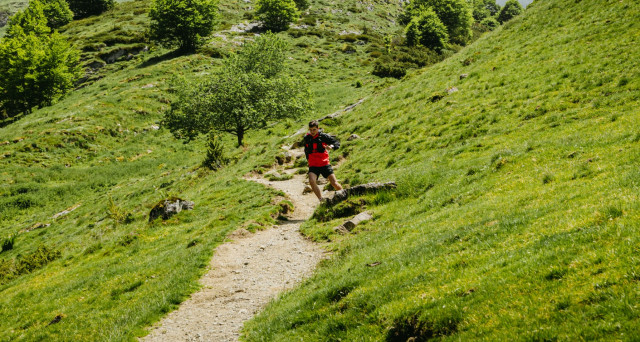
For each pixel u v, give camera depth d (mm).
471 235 9492
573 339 4605
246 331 9539
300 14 125750
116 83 79312
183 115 46906
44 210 42062
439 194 15180
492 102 25797
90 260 20328
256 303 11164
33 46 81375
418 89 37188
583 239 6680
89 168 52031
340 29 118125
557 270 6039
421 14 112062
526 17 40094
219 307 11344
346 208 16766
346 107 48594
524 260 6812
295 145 37094
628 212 6953
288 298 10445
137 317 11312
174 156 55312
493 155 16609
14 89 77500
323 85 74938
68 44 88688
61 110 68688
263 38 60438
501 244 8227
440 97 31469
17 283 20578
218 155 38625
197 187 31656
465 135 22266
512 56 32844
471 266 7746
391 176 19609
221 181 30062
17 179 47188
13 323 14352
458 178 16078
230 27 112938
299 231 16438
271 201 21547
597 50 25625
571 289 5461
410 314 6742
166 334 10273
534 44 32969
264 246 15469
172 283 13305
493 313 5777
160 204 24719
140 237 21422
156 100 70625
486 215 10766
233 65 55344
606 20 29422
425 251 9625
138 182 44375
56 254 24266
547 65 27375
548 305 5367
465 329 5824
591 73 22922
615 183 9000
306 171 28719
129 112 65750
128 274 15820
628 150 11516
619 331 4383
